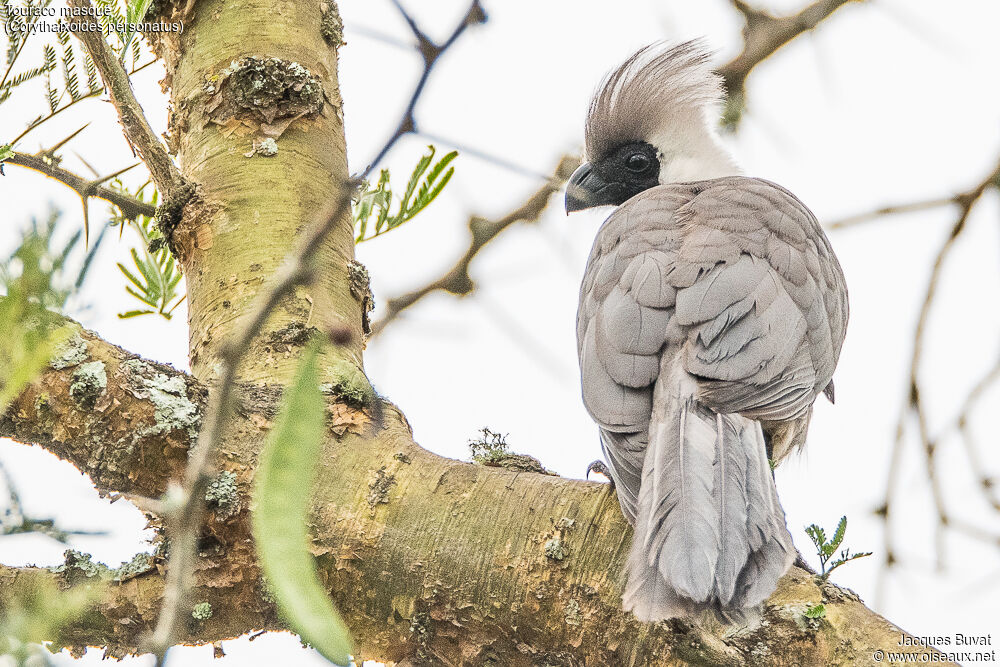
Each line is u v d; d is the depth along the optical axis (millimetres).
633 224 8562
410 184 7547
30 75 6559
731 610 5293
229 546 5836
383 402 6398
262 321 2854
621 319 7504
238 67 7609
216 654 6148
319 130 7691
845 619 5312
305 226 7059
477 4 3146
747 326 7371
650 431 6809
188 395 6012
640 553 5547
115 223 7691
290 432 2691
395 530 5816
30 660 2955
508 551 5738
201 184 7391
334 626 2486
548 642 5668
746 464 6352
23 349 3082
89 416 5902
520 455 6500
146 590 5805
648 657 5484
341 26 8273
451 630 5770
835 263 9305
